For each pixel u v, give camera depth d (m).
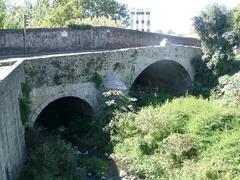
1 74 16.12
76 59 24.80
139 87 35.16
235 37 35.19
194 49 36.06
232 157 19.59
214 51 35.09
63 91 24.17
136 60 29.89
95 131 25.55
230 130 22.06
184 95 34.53
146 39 37.19
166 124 23.50
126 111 25.66
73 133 26.62
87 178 20.28
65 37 31.78
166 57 33.09
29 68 21.84
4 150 14.10
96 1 52.59
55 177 17.17
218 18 36.12
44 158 18.03
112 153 23.31
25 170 17.36
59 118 28.78
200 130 22.33
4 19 39.31
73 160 19.33
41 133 24.34
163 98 31.00
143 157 22.03
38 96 22.64
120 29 35.31
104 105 25.83
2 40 27.92
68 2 48.28
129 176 20.58
